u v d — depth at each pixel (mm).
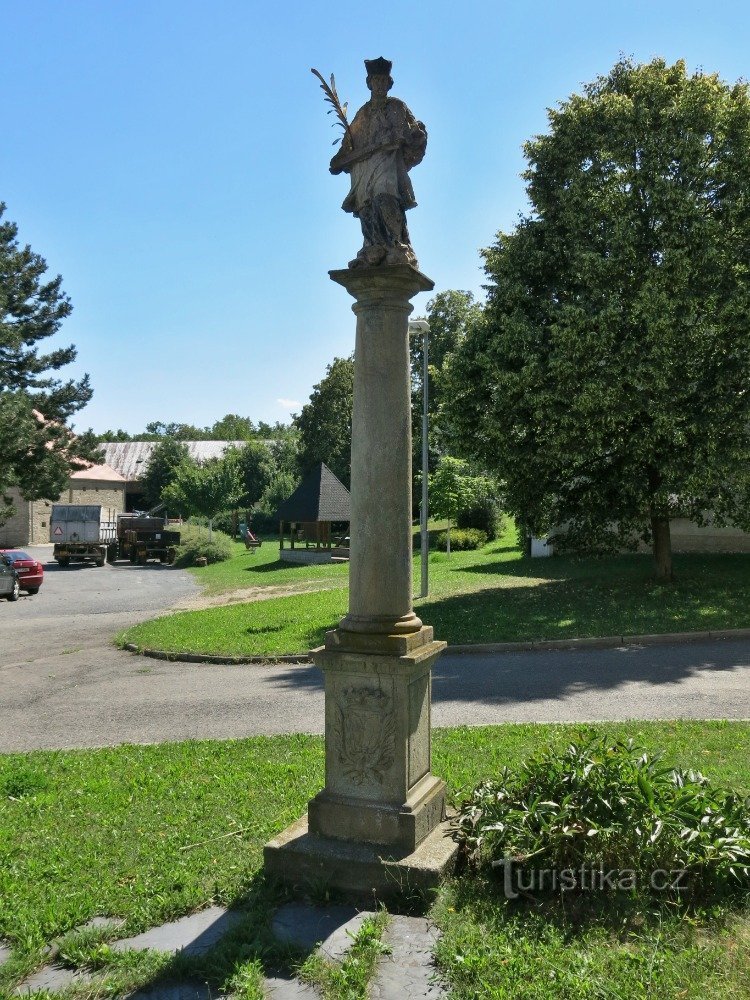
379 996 3668
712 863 4359
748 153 15922
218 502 51688
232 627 16844
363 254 5047
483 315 18219
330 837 4926
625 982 3621
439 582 22359
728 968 3709
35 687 12359
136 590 29469
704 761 6840
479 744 7613
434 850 4742
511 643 13461
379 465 4988
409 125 5133
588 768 4816
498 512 36906
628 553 24375
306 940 4148
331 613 17875
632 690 10203
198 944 4172
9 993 3793
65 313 39719
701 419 15648
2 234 38344
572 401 15688
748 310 15336
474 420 18031
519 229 17625
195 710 10258
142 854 5281
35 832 5762
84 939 4215
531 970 3740
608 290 15977
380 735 4875
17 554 28438
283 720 9484
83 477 63969
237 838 5500
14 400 32969
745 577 18516
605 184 16375
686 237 15703
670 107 16172
